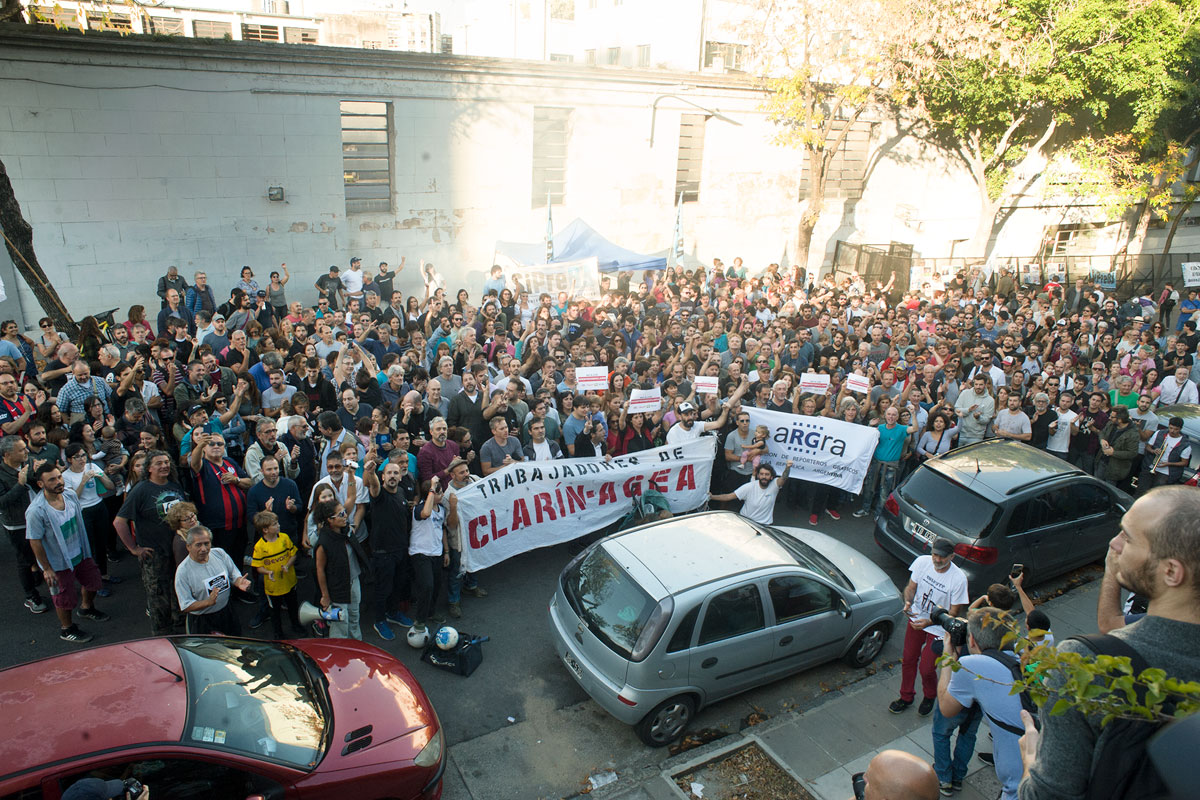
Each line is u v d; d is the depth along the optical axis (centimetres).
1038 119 2791
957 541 933
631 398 1081
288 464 880
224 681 532
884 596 833
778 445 1166
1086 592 1030
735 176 2516
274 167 1730
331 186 1814
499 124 2011
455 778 649
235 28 2934
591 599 727
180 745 461
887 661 855
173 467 759
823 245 2884
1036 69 2361
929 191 3058
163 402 1019
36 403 969
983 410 1270
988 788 667
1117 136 2623
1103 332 1839
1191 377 1623
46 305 1329
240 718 505
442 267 2030
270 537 746
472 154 1994
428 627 851
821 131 2398
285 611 854
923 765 322
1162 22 2331
